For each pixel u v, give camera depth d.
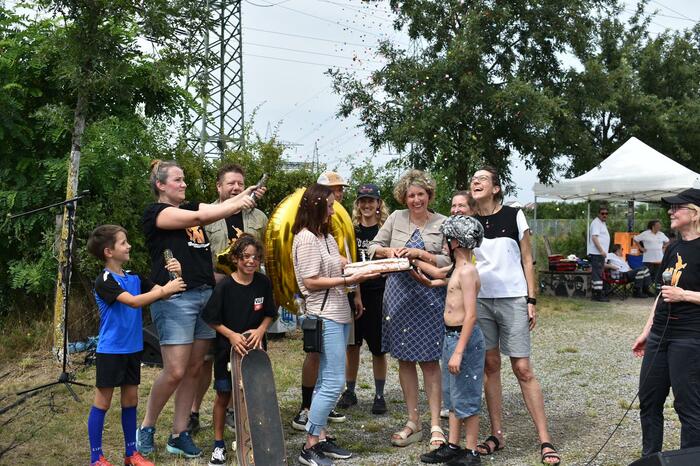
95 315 9.01
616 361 8.55
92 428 4.55
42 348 8.52
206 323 4.78
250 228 5.95
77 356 8.36
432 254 5.46
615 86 23.73
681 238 4.41
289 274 5.59
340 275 5.00
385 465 4.90
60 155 9.52
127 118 9.53
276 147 11.38
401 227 5.72
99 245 4.58
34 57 8.63
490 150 14.27
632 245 15.97
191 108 10.29
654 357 4.33
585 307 13.61
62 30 7.97
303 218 4.98
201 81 8.27
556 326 11.27
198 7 7.87
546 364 8.42
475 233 4.71
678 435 5.48
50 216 9.15
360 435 5.62
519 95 13.63
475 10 14.23
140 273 9.40
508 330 5.09
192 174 10.24
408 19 14.70
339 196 6.21
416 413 5.47
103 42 7.56
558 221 26.69
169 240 4.89
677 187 14.02
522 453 5.13
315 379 5.67
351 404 6.52
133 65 8.36
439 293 5.36
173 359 4.85
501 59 14.82
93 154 9.02
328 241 5.06
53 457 4.92
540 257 20.12
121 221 9.17
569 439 5.46
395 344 5.34
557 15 14.62
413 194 5.55
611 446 5.25
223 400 4.84
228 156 11.02
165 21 7.55
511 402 6.65
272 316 4.98
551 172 15.29
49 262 8.91
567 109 14.96
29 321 9.28
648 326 4.67
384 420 6.07
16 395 6.00
